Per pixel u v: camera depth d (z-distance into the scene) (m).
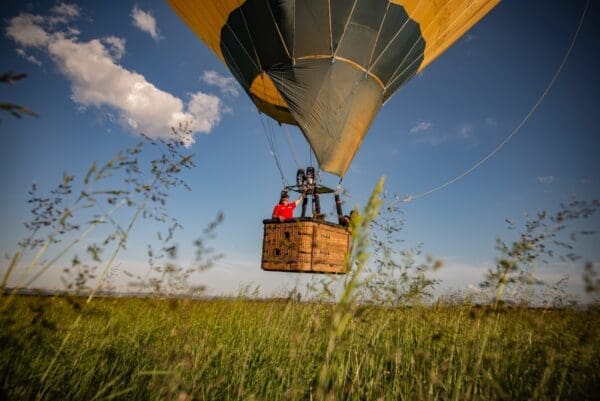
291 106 6.48
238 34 6.96
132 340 3.13
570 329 2.49
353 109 6.44
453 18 7.54
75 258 2.09
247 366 3.05
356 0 6.27
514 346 2.80
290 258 4.81
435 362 2.79
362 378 2.64
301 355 2.66
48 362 2.42
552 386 2.64
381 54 6.75
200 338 3.44
